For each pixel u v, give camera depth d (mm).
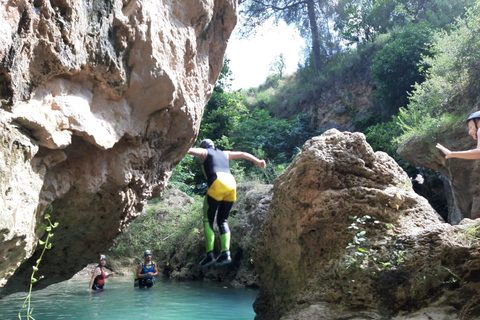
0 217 3381
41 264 6297
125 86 4746
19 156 3635
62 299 8859
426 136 10781
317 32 27844
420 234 5234
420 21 19719
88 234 6031
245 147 20719
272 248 6660
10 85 3488
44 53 3752
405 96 17984
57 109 4047
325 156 5965
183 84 5715
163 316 7121
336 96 23812
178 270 13781
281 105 26750
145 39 4723
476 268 4715
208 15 5934
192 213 14680
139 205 6152
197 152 5238
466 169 10094
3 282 4180
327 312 5418
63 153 4383
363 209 5762
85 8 4117
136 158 5422
